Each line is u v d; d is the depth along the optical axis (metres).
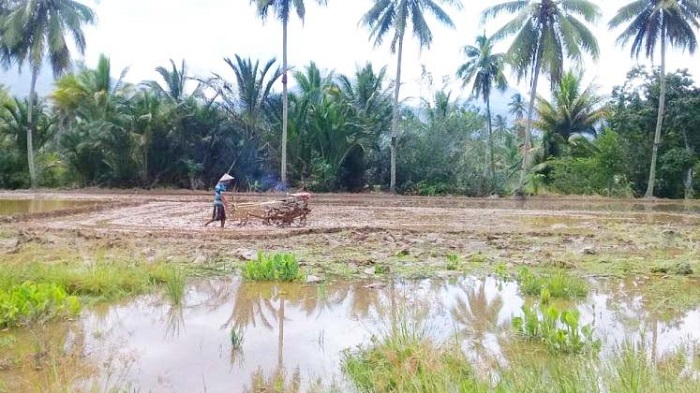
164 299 7.66
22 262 8.47
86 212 18.89
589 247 12.72
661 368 4.93
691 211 23.92
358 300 7.77
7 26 30.25
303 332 6.32
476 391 4.10
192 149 32.03
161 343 5.88
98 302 7.39
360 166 34.16
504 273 9.40
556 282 8.18
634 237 14.70
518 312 7.21
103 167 32.59
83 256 9.95
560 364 4.86
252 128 32.44
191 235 13.20
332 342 5.96
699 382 4.05
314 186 32.12
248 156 32.31
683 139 34.44
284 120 29.72
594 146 36.53
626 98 35.81
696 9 31.16
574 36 29.70
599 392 4.00
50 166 33.22
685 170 33.91
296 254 11.08
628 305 7.61
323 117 32.16
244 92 31.92
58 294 6.61
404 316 5.83
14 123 33.44
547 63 30.28
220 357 5.48
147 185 31.95
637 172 34.81
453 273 9.51
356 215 19.78
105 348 5.69
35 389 4.62
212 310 7.21
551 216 20.69
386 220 18.17
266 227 15.02
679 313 7.20
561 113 38.75
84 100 33.88
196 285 8.49
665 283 8.90
